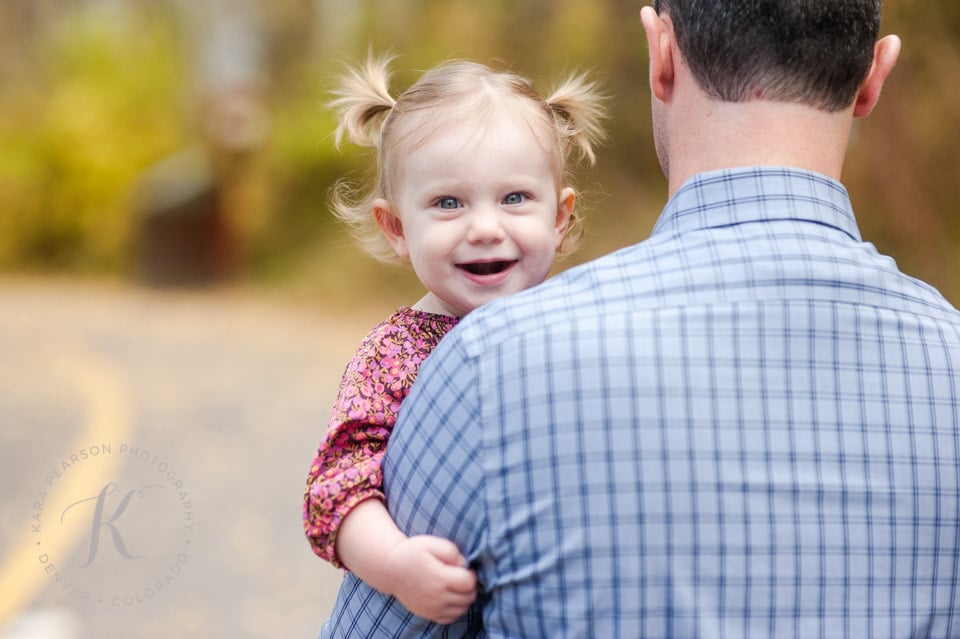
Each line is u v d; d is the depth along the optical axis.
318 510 2.39
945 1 12.77
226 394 13.69
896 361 2.15
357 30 24.14
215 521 8.88
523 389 2.08
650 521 2.01
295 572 7.91
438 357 2.22
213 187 25.22
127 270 28.47
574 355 2.06
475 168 2.83
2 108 31.73
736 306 2.10
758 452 2.05
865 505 2.08
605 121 18.59
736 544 2.02
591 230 18.16
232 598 7.42
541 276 2.94
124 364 15.72
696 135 2.28
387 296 22.39
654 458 2.02
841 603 2.05
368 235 3.64
